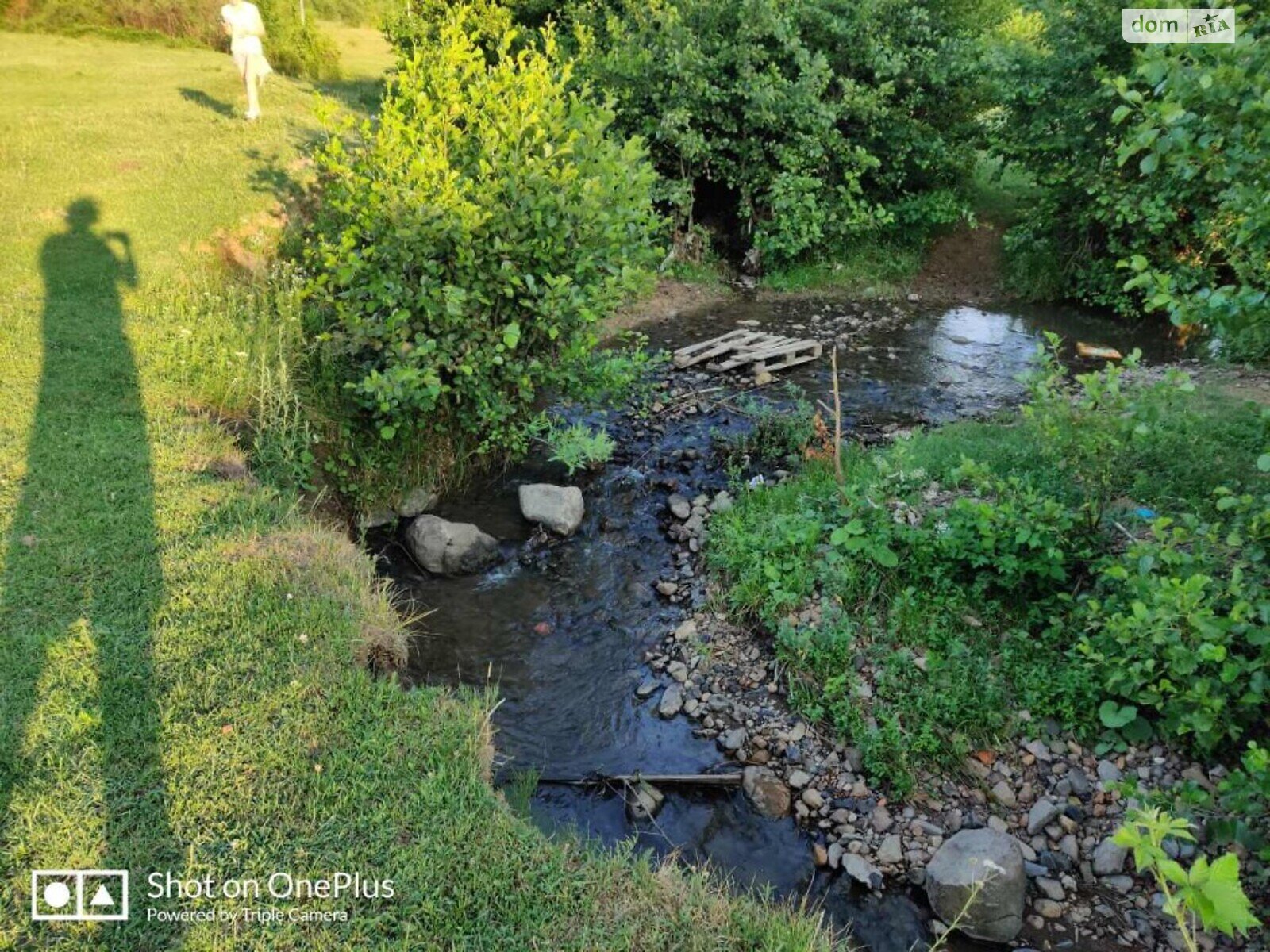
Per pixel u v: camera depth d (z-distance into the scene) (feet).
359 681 14.49
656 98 41.98
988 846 13.60
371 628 16.26
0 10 69.51
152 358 23.07
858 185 44.50
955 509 18.95
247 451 21.03
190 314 24.88
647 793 15.49
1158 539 16.47
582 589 21.48
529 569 22.20
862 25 44.57
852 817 15.10
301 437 21.59
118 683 13.53
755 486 24.72
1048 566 17.53
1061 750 15.78
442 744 13.52
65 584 15.44
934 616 18.12
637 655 19.34
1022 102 41.65
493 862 11.72
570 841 13.41
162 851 11.20
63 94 46.19
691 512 24.40
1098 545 18.13
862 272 46.85
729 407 30.58
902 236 48.67
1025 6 40.91
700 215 49.39
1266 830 13.53
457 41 23.99
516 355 24.89
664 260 44.37
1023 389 33.06
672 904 11.68
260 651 14.66
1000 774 15.53
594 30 46.68
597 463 26.76
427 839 11.84
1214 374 31.45
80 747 12.43
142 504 17.90
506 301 23.75
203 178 34.14
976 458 23.31
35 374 21.74
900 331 40.04
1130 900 13.57
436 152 23.03
